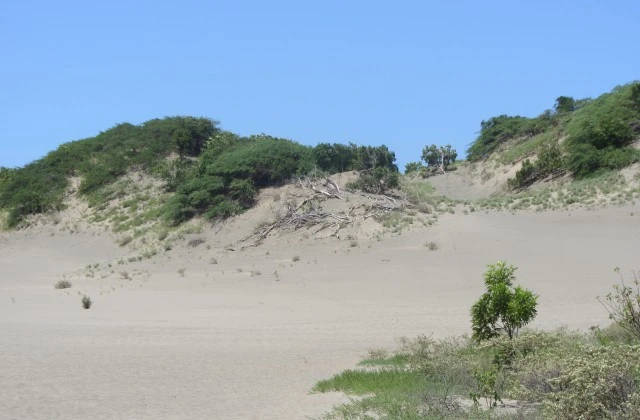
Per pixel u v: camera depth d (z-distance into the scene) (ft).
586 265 114.83
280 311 102.01
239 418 42.88
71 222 203.21
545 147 212.84
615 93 209.56
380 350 65.57
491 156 249.14
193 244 162.09
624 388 28.60
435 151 286.87
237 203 173.47
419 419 37.52
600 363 29.14
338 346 74.54
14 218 209.36
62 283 140.15
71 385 54.65
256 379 56.95
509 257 124.16
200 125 231.09
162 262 156.66
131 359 67.41
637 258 115.96
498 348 47.88
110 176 219.20
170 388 53.47
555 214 149.59
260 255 148.15
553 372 36.55
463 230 141.90
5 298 126.41
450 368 49.60
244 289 122.01
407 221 150.10
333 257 138.41
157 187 208.74
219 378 57.62
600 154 178.50
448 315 92.79
